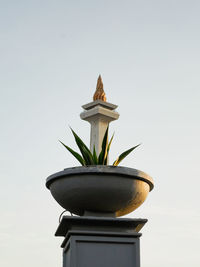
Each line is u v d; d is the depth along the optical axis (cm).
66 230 586
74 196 554
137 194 558
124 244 544
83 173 545
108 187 543
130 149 602
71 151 600
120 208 566
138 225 562
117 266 534
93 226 553
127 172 547
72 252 533
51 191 588
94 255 536
